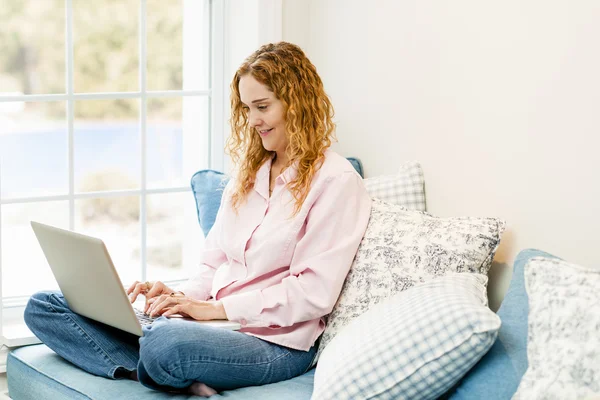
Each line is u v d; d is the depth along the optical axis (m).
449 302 1.81
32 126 2.98
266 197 2.45
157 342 2.05
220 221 2.56
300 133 2.37
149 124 3.14
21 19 2.93
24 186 3.01
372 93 2.78
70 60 2.93
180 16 3.13
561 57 2.10
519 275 2.03
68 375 2.28
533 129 2.19
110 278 2.08
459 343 1.74
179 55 3.15
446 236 2.23
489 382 1.75
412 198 2.54
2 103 2.93
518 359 1.76
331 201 2.31
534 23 2.17
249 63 2.41
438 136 2.51
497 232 2.21
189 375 2.06
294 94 2.37
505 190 2.29
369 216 2.40
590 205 2.05
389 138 2.71
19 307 2.89
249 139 2.51
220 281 2.46
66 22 2.92
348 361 1.86
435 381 1.79
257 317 2.26
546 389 1.57
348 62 2.88
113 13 3.04
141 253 3.11
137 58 3.10
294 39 3.05
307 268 2.28
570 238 2.11
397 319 1.88
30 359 2.42
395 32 2.65
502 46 2.27
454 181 2.46
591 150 2.04
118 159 3.13
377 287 2.24
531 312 1.71
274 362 2.21
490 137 2.33
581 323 1.61
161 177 3.19
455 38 2.42
